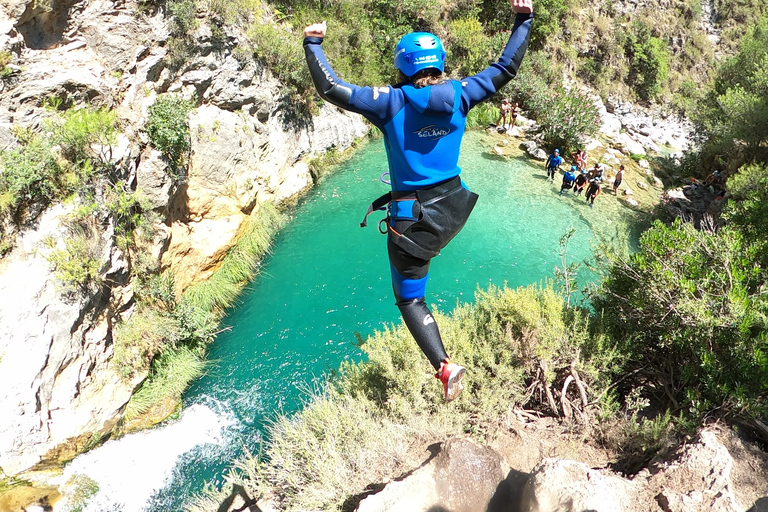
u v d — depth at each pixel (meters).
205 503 8.11
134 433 10.11
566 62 29.34
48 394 9.36
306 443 7.65
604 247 9.80
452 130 2.19
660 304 7.80
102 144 10.53
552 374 8.09
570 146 23.02
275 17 17.88
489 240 16.47
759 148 21.56
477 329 8.88
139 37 12.16
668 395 7.80
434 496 5.32
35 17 10.53
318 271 14.62
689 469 5.29
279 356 11.93
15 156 9.45
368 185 18.91
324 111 19.59
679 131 30.20
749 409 6.38
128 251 11.24
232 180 14.63
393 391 8.12
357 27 20.84
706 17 35.94
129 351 10.80
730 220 9.32
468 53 25.02
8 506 8.48
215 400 10.88
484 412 7.77
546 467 4.97
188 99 13.55
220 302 13.31
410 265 2.28
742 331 6.67
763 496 5.27
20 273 9.41
